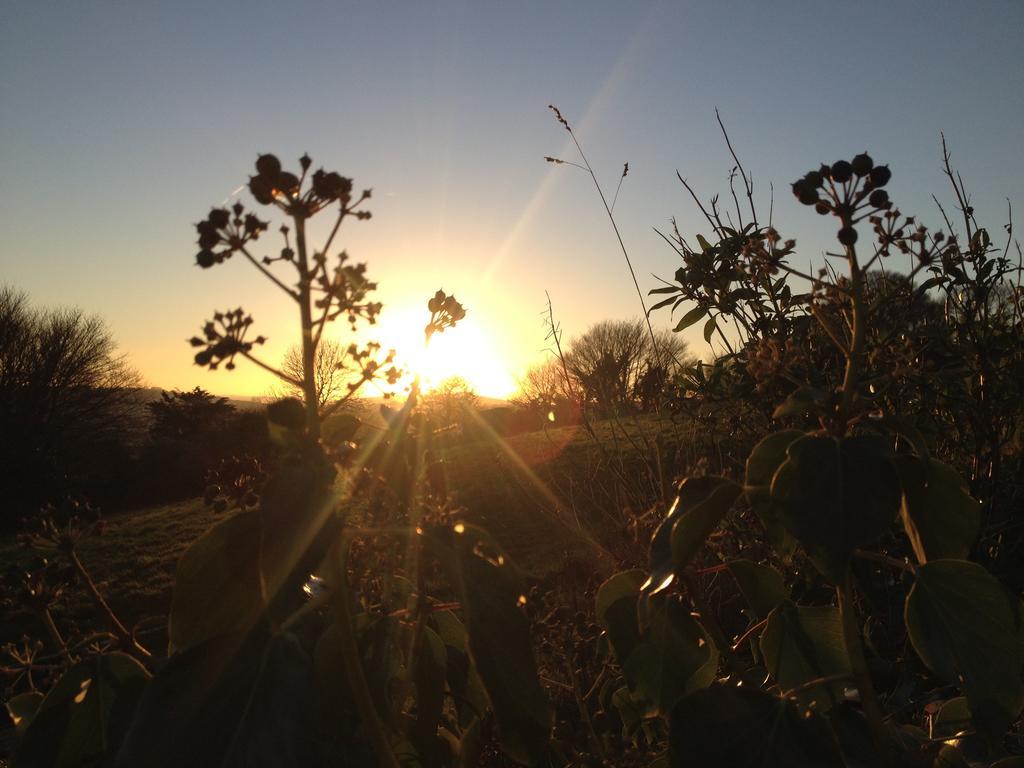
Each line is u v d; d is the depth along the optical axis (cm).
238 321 27
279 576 24
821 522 27
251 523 30
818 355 67
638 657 37
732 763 29
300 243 27
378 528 28
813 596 60
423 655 34
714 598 69
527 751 30
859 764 34
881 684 51
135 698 30
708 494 31
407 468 30
